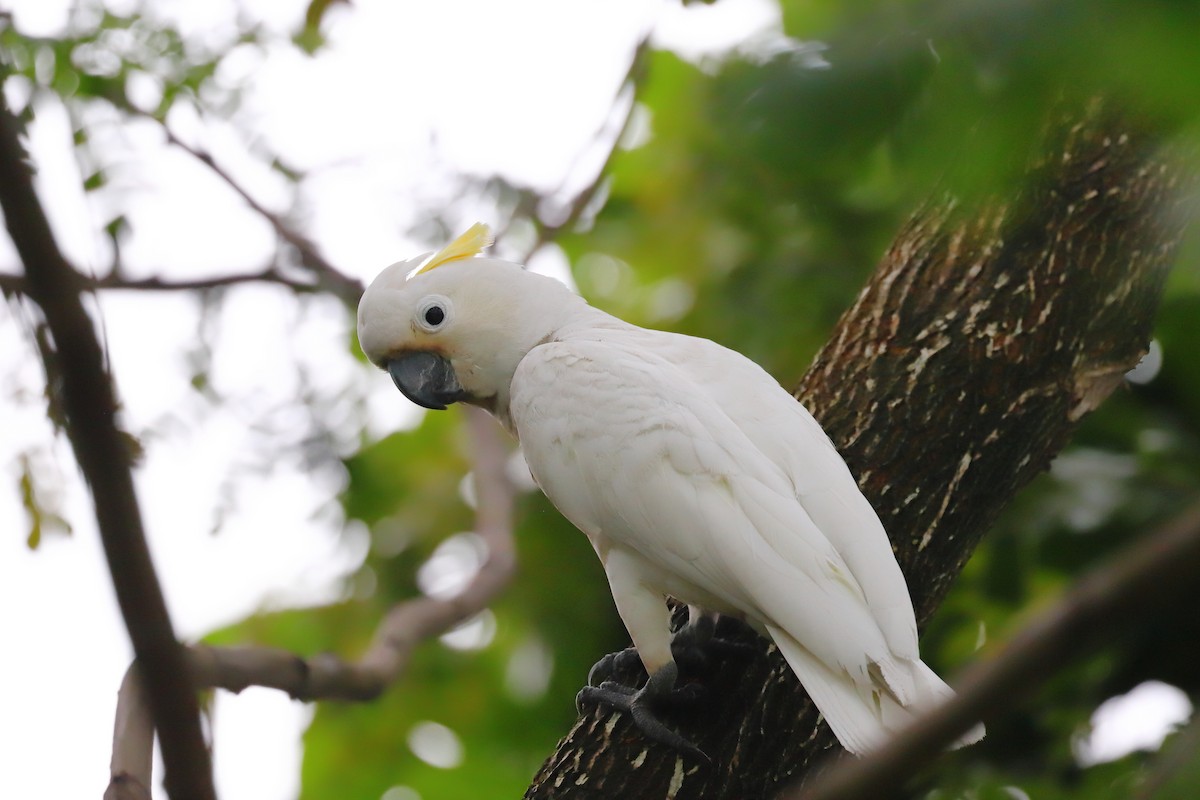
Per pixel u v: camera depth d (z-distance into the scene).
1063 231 8.81
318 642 14.29
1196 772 3.15
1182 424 11.13
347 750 14.30
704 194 14.03
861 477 8.71
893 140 3.95
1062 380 8.91
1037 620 2.52
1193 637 10.02
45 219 3.57
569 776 8.19
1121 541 10.89
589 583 14.02
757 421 8.19
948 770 10.66
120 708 5.20
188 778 3.76
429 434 15.16
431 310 9.98
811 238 13.06
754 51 4.33
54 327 3.58
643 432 8.08
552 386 8.74
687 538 7.76
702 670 8.38
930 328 9.03
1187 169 3.81
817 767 8.16
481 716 14.34
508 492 13.56
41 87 10.82
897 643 7.13
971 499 8.79
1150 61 3.14
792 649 7.40
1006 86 3.72
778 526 7.54
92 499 3.61
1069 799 10.34
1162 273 8.74
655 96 13.99
